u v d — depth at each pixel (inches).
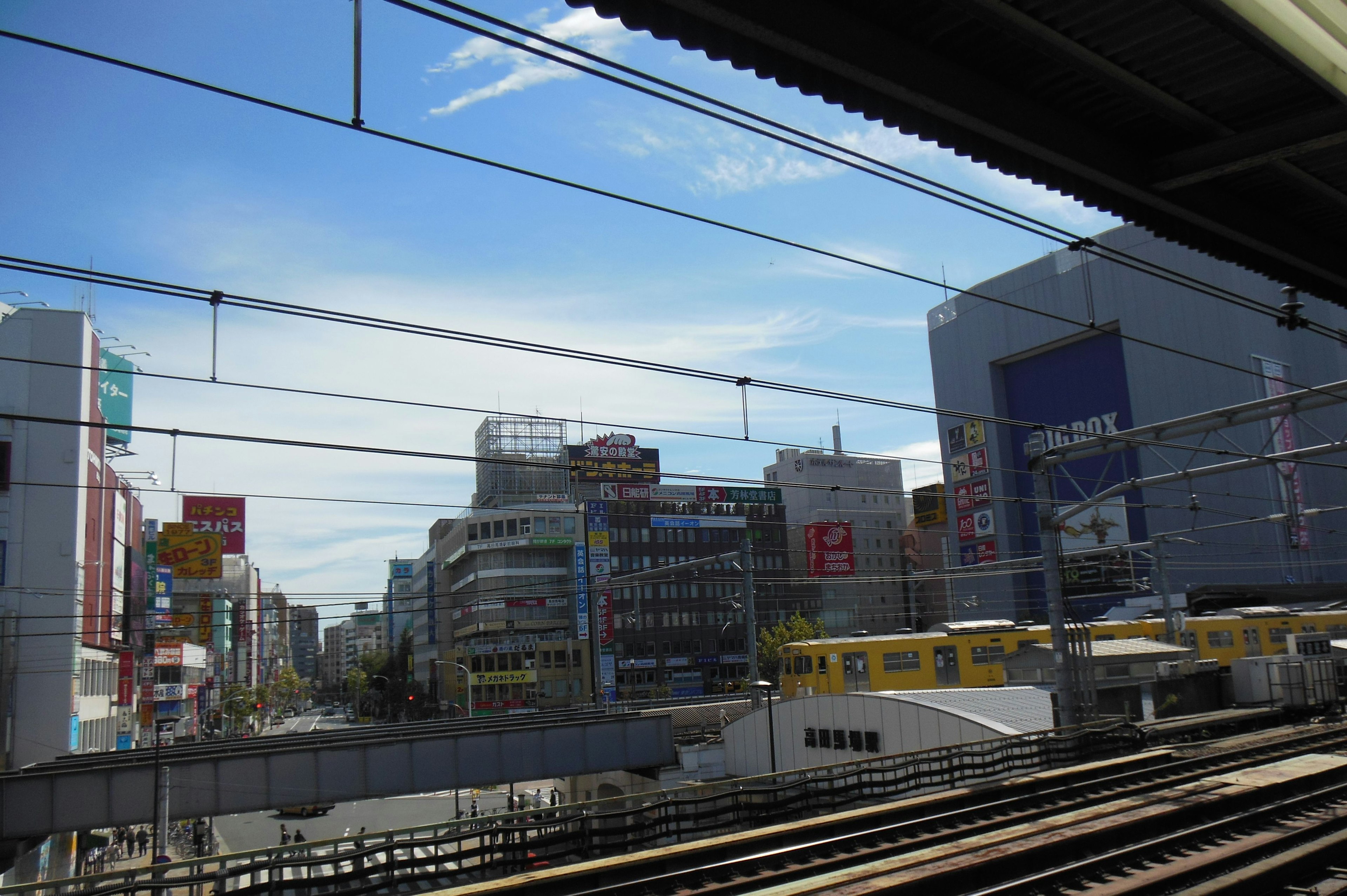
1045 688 1380.4
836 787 883.4
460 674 3826.3
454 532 4087.1
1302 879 506.6
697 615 3932.1
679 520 4003.4
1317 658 1343.5
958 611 3742.6
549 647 3575.3
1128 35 267.7
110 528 2326.5
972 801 738.8
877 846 620.7
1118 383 3368.6
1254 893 477.4
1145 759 879.1
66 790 973.2
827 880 513.7
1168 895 474.3
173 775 1012.5
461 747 1149.1
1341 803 667.4
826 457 4751.5
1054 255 3540.8
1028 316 3595.0
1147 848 547.5
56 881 469.4
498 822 730.8
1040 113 305.9
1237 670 1401.3
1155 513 3166.8
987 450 3722.9
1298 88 299.4
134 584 2812.5
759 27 231.8
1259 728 1218.0
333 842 569.0
